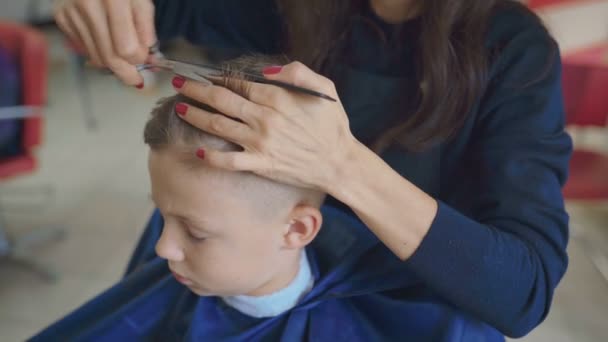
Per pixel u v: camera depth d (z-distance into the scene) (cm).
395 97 71
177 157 55
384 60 73
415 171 71
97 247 195
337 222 75
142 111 307
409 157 70
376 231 55
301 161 49
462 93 65
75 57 309
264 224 57
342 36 74
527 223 60
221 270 59
